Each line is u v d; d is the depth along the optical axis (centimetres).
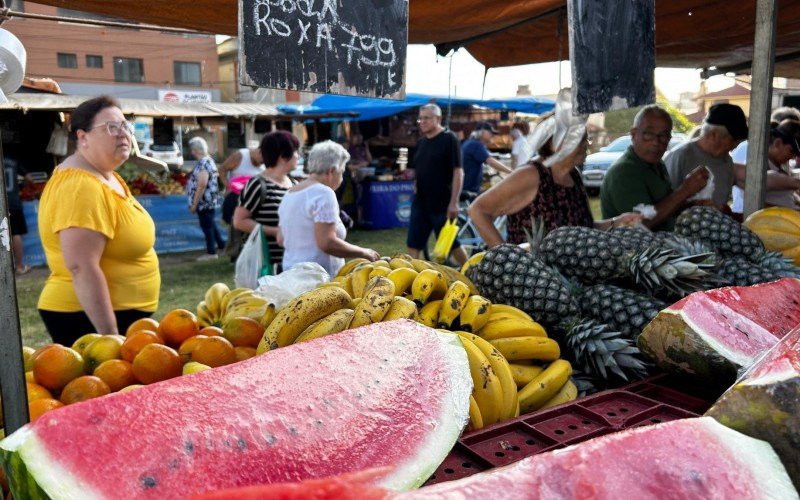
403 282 179
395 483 101
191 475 90
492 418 146
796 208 425
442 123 1691
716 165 413
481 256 246
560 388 172
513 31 432
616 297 191
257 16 141
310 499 62
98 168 268
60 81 2714
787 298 171
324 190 361
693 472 82
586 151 329
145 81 2964
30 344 511
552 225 321
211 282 740
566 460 81
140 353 154
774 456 87
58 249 273
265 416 103
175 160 1327
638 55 234
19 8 2498
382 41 168
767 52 275
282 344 157
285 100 2802
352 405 111
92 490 83
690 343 143
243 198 425
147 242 287
